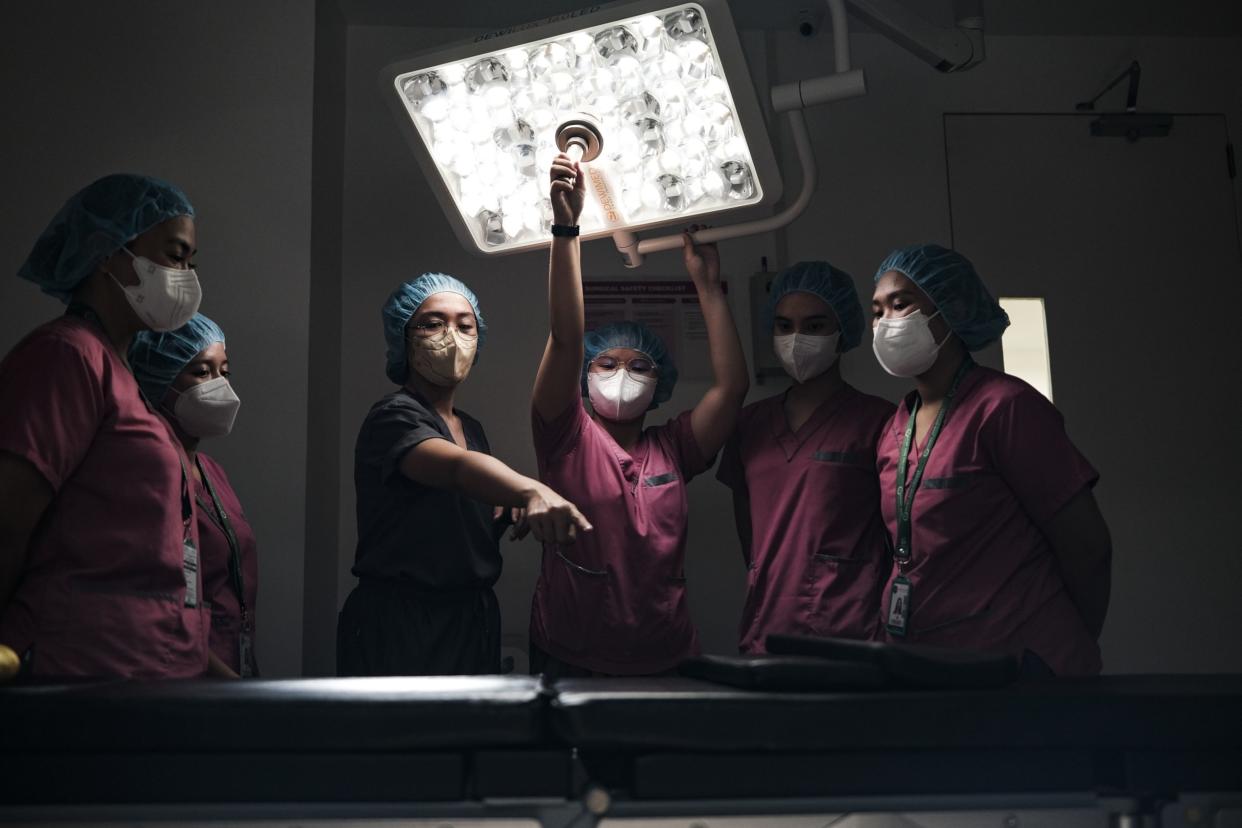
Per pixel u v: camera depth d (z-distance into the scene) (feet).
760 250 9.83
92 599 4.96
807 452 7.56
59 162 8.65
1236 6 9.93
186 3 8.91
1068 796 3.51
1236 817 3.45
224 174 8.68
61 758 3.32
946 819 3.44
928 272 6.79
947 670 3.59
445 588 7.07
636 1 6.43
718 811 3.37
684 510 7.59
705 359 9.61
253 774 3.32
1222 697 3.59
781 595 7.32
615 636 7.07
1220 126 10.30
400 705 3.37
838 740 3.43
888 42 10.27
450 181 7.53
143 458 5.19
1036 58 10.34
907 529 6.59
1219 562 9.58
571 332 7.02
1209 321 9.99
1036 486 6.23
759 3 9.81
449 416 7.75
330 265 9.27
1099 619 6.56
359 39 10.07
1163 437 9.77
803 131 7.68
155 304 5.54
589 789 3.36
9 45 8.79
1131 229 10.09
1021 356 9.83
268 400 8.35
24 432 4.75
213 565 7.05
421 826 3.30
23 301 8.45
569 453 7.31
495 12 9.91
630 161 7.19
